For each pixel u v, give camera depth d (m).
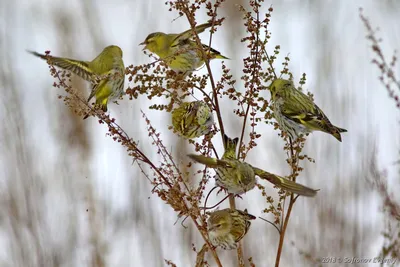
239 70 18.20
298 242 11.48
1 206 12.28
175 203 8.76
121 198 13.69
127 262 12.23
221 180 9.23
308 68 18.22
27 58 19.23
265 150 14.62
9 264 11.98
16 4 21.58
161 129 15.41
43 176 13.44
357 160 12.66
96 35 18.78
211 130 10.30
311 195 8.25
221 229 9.37
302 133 10.98
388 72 8.32
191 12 9.36
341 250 11.14
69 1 20.97
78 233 12.59
